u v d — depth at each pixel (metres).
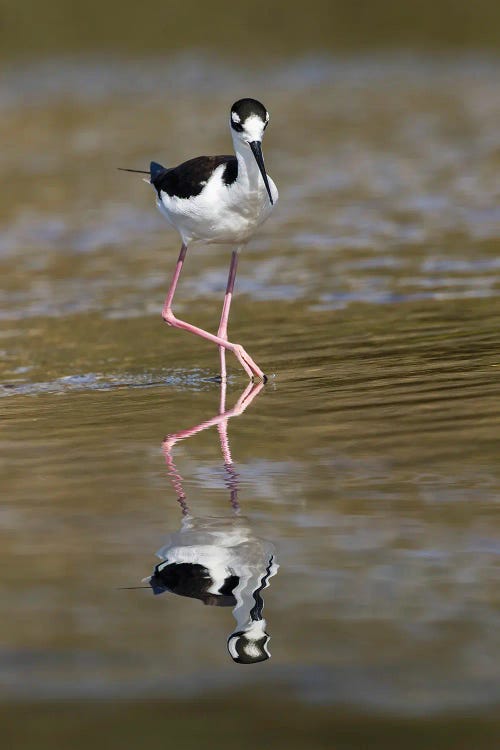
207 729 4.48
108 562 6.21
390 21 45.75
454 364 10.59
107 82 38.97
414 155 24.78
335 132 28.41
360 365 10.91
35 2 46.53
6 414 9.90
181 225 11.48
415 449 8.00
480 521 6.53
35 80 39.84
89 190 23.05
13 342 13.10
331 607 5.50
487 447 7.93
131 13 46.09
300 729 4.46
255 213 11.09
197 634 5.29
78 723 4.55
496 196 20.06
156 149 26.72
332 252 16.77
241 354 11.03
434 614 5.38
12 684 4.88
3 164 26.47
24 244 18.78
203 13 47.31
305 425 8.92
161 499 7.28
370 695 4.69
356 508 6.87
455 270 15.05
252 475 7.68
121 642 5.23
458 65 39.75
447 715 4.53
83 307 14.70
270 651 5.09
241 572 5.98
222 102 34.25
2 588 5.90
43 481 7.77
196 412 9.65
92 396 10.52
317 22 46.34
